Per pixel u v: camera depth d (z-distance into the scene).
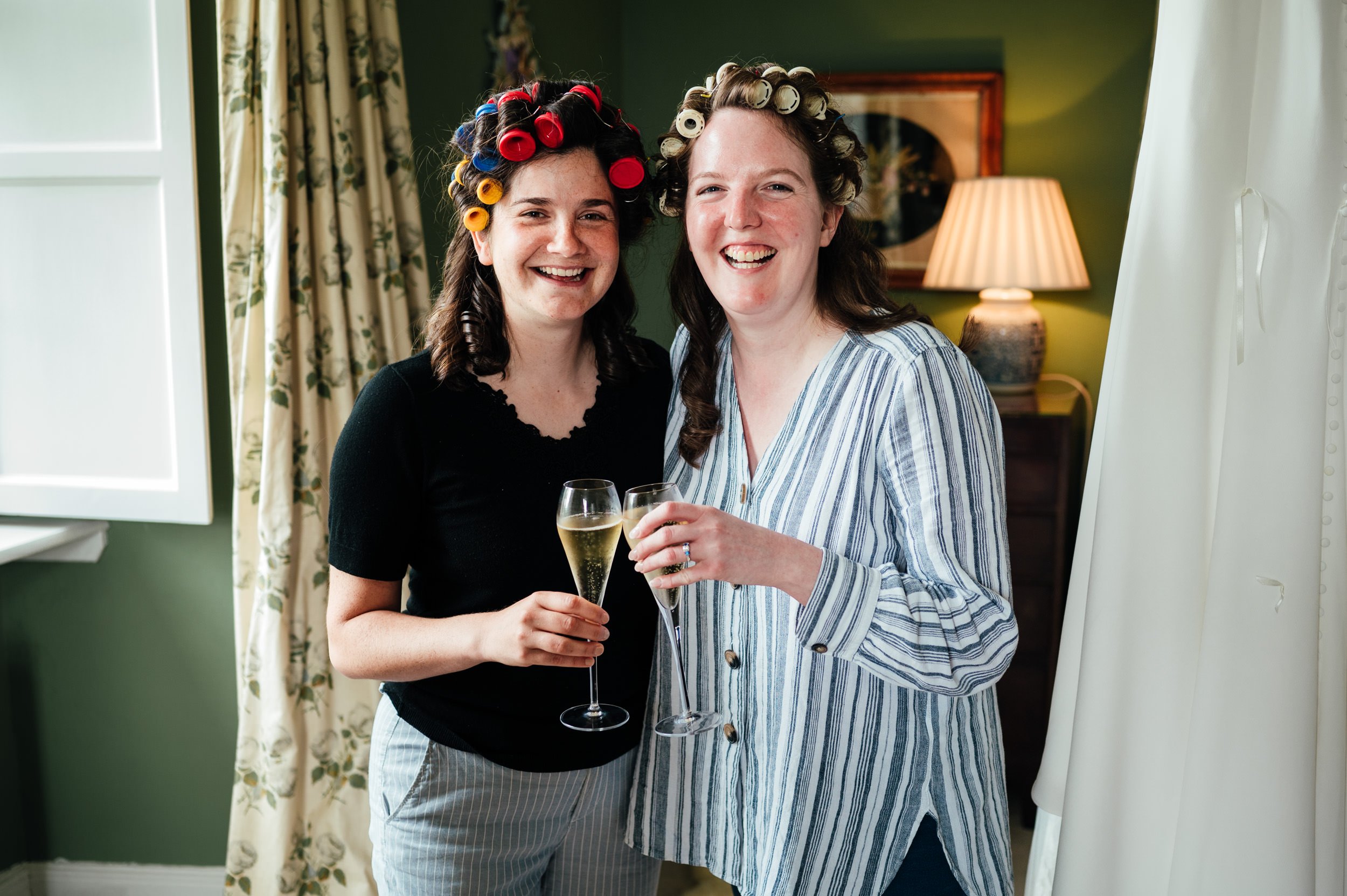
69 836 2.65
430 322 1.48
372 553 1.40
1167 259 1.17
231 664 2.54
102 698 2.59
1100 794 1.23
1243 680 1.13
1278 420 1.11
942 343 1.31
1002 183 3.47
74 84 2.21
